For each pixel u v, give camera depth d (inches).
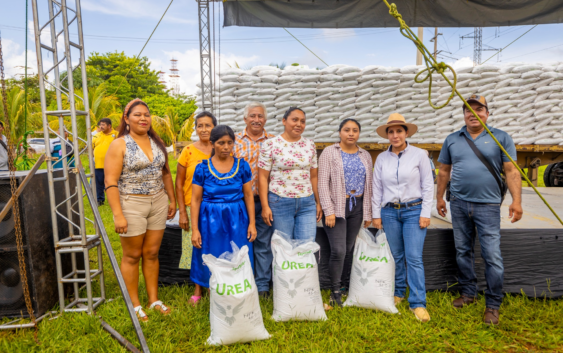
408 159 106.3
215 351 89.8
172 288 127.9
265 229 115.9
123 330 98.0
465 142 105.2
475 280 113.1
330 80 215.9
